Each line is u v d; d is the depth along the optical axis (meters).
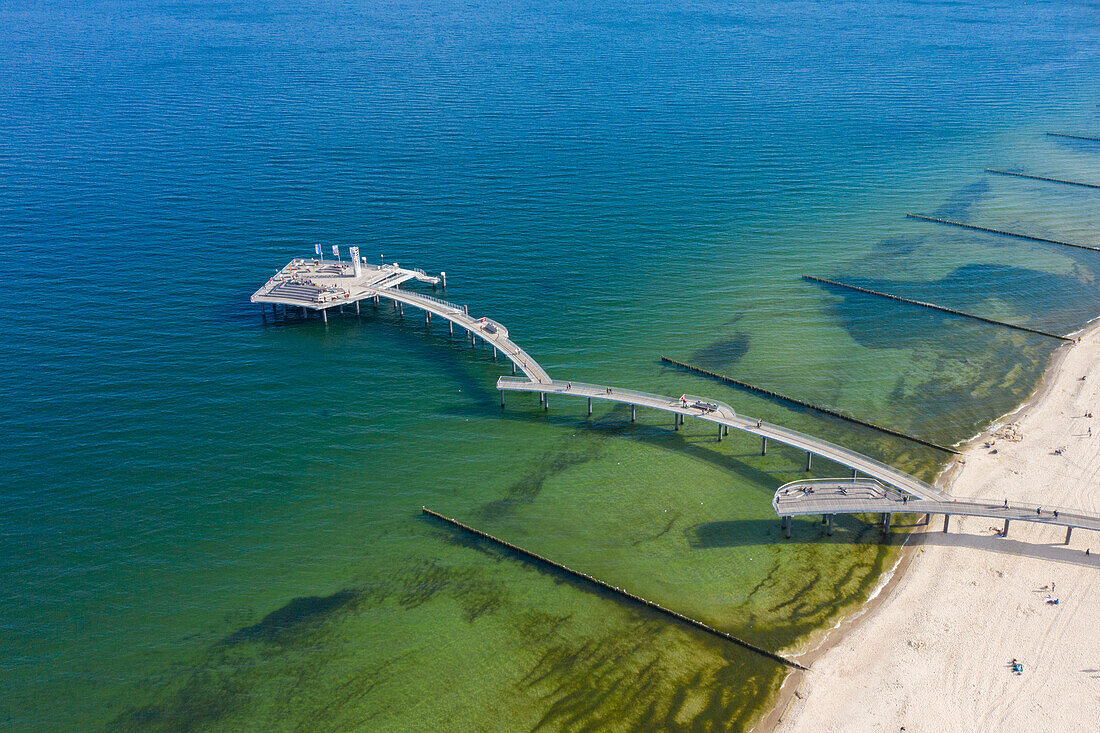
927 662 70.69
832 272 148.88
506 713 66.88
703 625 74.44
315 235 159.62
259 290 133.88
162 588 79.25
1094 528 81.50
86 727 65.62
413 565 82.62
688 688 68.88
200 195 177.38
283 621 75.75
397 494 93.06
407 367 120.00
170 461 97.44
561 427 106.06
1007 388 112.06
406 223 165.75
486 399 112.31
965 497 89.00
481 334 121.75
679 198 180.88
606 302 136.88
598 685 69.25
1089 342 123.19
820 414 106.81
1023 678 68.94
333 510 90.25
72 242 153.75
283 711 67.00
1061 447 98.00
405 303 133.00
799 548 84.50
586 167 198.00
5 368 114.25
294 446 101.12
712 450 101.25
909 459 97.00
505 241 158.75
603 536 86.38
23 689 68.81
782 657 71.25
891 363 119.12
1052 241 161.88
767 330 128.75
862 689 68.38
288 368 118.38
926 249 158.62
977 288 142.62
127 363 117.31
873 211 176.88
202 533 86.31
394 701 67.88
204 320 130.00
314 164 196.88
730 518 89.12
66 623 75.12
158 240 156.00
